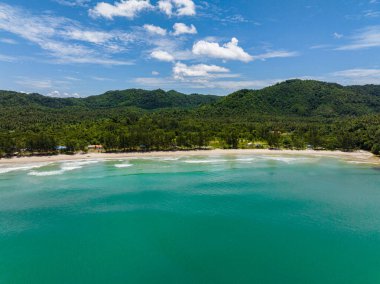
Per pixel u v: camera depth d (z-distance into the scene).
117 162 124.56
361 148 167.38
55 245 53.53
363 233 59.44
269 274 45.31
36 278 43.84
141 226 61.47
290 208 72.75
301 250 52.50
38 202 74.81
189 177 101.31
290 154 152.00
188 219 65.31
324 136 182.00
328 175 107.00
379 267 47.50
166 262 48.34
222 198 79.69
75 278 43.94
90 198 78.25
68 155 135.12
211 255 50.50
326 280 43.97
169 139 157.75
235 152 155.00
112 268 46.44
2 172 103.44
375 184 95.19
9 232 58.44
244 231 59.75
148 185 90.94
